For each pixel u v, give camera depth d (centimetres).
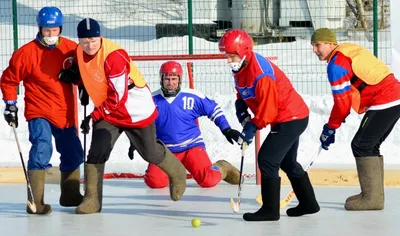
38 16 1518
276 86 1393
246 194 1812
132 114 1512
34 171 1545
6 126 2728
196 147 1862
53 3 4759
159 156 1569
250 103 1427
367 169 1563
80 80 1545
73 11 4666
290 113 1423
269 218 1464
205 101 1845
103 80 1482
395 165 2244
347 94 1478
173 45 3859
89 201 1562
